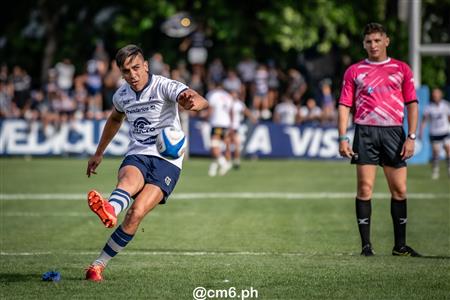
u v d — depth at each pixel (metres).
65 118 86.00
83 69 101.31
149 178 25.03
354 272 26.31
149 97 25.27
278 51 99.50
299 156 84.56
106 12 103.00
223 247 33.38
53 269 27.31
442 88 94.94
